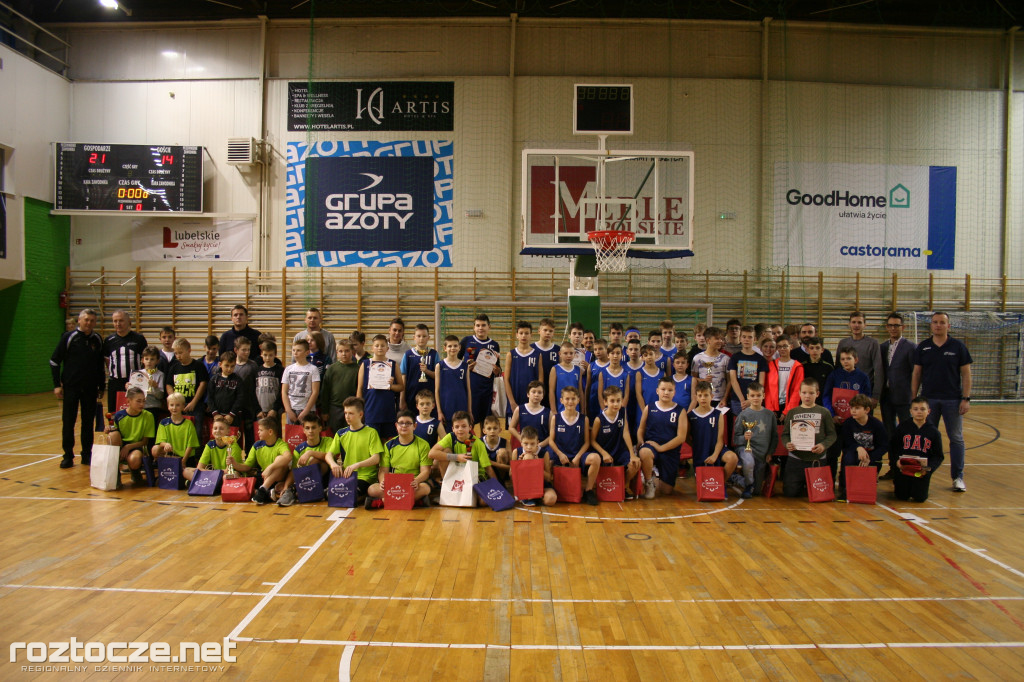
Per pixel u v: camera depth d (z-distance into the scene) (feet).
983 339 42.83
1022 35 43.04
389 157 42.63
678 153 26.08
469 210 42.57
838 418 18.08
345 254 42.83
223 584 11.31
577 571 12.09
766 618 10.16
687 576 11.88
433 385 18.58
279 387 18.57
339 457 17.33
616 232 25.22
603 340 19.65
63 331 42.73
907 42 42.93
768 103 42.50
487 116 42.47
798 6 42.70
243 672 8.42
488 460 16.97
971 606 10.66
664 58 42.50
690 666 8.68
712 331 19.35
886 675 8.48
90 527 14.43
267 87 42.91
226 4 42.60
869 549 13.42
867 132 42.80
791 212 42.70
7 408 35.09
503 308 42.70
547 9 42.63
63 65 42.83
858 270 42.91
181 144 42.88
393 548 13.28
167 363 20.29
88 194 41.19
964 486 18.31
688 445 19.19
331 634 9.50
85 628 9.64
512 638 9.43
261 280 42.91
